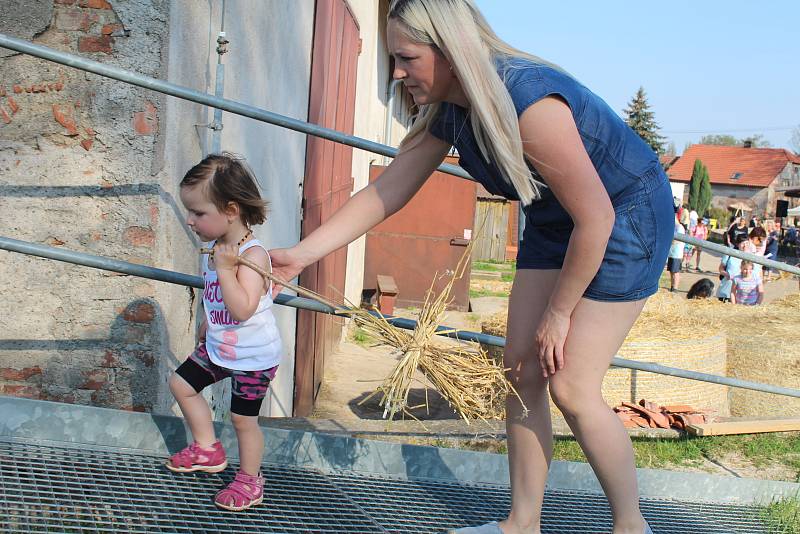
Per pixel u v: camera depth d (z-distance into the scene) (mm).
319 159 7152
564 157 2385
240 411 2850
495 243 25156
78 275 3635
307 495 3137
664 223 2648
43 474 2830
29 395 3662
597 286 2646
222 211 2732
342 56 8336
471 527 2885
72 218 3613
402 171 2975
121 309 3652
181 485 2936
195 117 3900
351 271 11461
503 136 2363
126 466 3002
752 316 8602
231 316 2818
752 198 77938
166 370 3748
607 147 2516
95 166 3604
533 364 2807
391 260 14250
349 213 2992
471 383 2740
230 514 2824
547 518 3396
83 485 2809
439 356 2742
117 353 3660
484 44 2438
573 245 2484
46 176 3596
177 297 3844
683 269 28516
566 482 3799
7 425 3014
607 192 2561
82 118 3578
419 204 14195
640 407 6211
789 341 7129
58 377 3660
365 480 3432
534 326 2783
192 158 3904
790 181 80125
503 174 2547
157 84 2959
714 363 6633
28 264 3623
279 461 3373
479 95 2330
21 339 3646
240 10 4484
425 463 3566
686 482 4023
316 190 7094
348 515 3037
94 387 3676
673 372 4309
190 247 3971
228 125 4348
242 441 2881
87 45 3541
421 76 2443
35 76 3561
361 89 10695
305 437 3398
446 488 3514
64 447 3053
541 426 2865
